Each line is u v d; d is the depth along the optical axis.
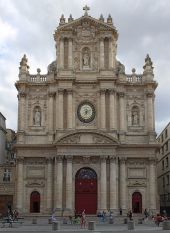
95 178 70.19
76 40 75.19
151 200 69.62
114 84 72.50
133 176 70.69
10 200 74.31
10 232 41.62
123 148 71.19
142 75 74.56
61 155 69.25
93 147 69.50
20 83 73.44
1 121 84.12
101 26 74.75
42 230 45.00
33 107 73.81
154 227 50.84
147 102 73.44
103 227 51.34
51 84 73.75
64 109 71.94
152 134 71.94
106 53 74.00
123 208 69.06
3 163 85.06
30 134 72.69
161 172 94.88
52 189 70.25
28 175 70.88
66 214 67.19
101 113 71.31
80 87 73.50
